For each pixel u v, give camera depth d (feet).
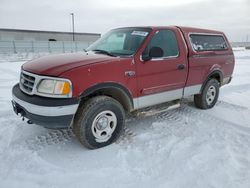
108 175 8.93
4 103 18.12
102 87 10.44
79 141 11.15
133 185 8.33
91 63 10.34
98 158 10.20
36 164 9.63
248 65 49.29
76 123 10.48
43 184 8.37
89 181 8.55
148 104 12.72
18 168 9.31
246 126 13.94
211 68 16.20
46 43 128.77
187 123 14.29
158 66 12.54
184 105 17.94
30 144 11.34
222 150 10.80
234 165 9.55
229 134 12.71
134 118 14.98
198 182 8.45
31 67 10.81
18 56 89.92
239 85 26.61
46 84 9.66
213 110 16.96
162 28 13.21
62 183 8.43
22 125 13.55
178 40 13.84
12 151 10.62
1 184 8.31
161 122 14.40
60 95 9.50
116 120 11.42
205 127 13.67
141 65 11.78
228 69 18.24
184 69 14.05
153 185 8.33
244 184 8.35
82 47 141.28
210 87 16.88
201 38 15.65
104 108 10.80
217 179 8.63
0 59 71.36
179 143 11.53
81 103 10.69
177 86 13.98
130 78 11.39
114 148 11.09
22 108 10.29
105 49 13.48
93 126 10.68
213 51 16.31
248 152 10.69
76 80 9.69
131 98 11.75
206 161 9.86
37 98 9.68
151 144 11.46
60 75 9.53
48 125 9.69
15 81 28.22
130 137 12.29
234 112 16.57
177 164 9.65
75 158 10.17
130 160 10.05
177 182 8.48
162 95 13.25
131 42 12.63
